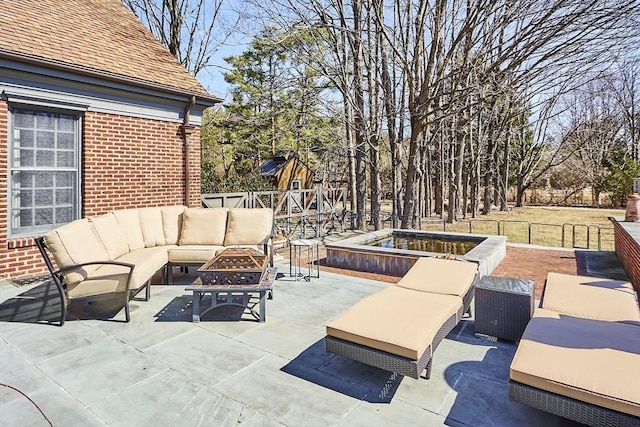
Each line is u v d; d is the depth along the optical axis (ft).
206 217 21.07
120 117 23.77
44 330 12.99
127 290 13.71
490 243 24.81
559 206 86.63
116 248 17.07
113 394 9.12
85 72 21.21
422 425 8.01
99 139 22.76
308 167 71.41
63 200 21.59
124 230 18.29
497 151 74.28
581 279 13.33
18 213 19.88
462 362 10.81
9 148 19.33
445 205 77.71
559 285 12.66
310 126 62.49
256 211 21.47
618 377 7.04
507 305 11.91
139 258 16.28
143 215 20.01
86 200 22.24
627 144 85.15
